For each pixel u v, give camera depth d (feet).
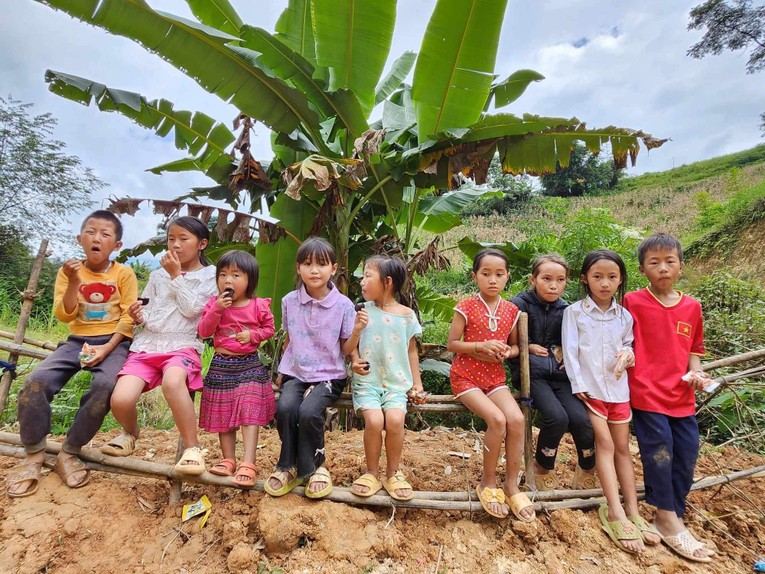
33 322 25.57
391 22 11.26
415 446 11.68
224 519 7.46
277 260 14.07
